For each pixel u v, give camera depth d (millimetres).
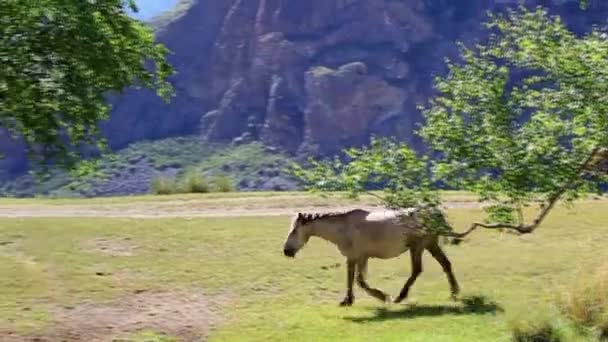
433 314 17203
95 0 14375
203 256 24375
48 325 18500
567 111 10312
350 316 17734
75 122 14633
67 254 24188
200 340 17219
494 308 17453
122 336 17656
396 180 11320
